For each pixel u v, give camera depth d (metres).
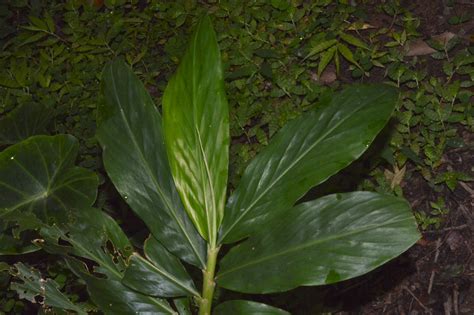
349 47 2.27
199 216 1.29
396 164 1.99
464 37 2.22
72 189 1.60
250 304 1.27
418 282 1.90
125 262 1.36
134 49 2.40
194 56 1.25
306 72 2.20
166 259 1.34
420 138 2.02
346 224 1.22
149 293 1.32
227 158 1.27
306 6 2.31
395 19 2.28
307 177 1.27
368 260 1.20
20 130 1.80
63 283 1.92
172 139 1.28
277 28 2.29
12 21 2.67
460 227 1.94
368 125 1.28
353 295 1.90
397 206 1.22
